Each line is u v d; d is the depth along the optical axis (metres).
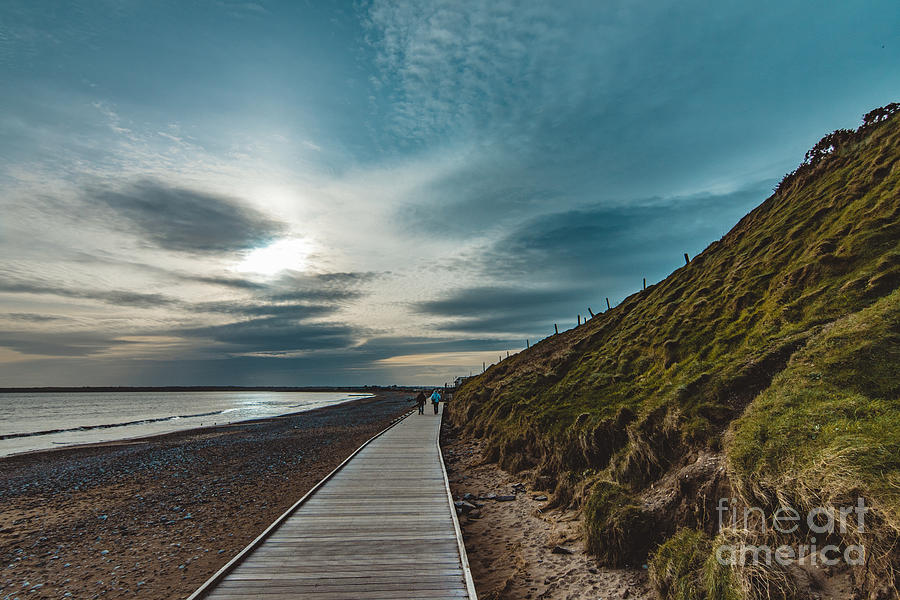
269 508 13.70
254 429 40.97
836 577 4.91
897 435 5.46
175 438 35.19
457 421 31.41
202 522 12.47
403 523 9.22
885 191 13.07
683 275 23.92
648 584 6.86
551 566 8.09
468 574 6.64
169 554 10.02
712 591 5.42
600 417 12.48
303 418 53.47
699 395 9.88
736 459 7.05
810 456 6.02
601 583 7.23
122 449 28.95
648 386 13.52
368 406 75.62
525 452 15.29
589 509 8.55
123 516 13.36
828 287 11.17
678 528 7.47
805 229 15.82
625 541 7.62
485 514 11.46
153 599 7.79
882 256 10.51
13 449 29.67
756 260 17.19
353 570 7.02
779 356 9.51
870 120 20.08
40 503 15.34
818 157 22.22
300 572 6.93
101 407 97.31
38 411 81.56
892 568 4.40
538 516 10.77
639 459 9.56
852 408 6.55
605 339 23.14
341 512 9.96
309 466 20.80
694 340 14.53
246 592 6.29
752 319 13.18
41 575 9.03
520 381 23.75
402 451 18.44
